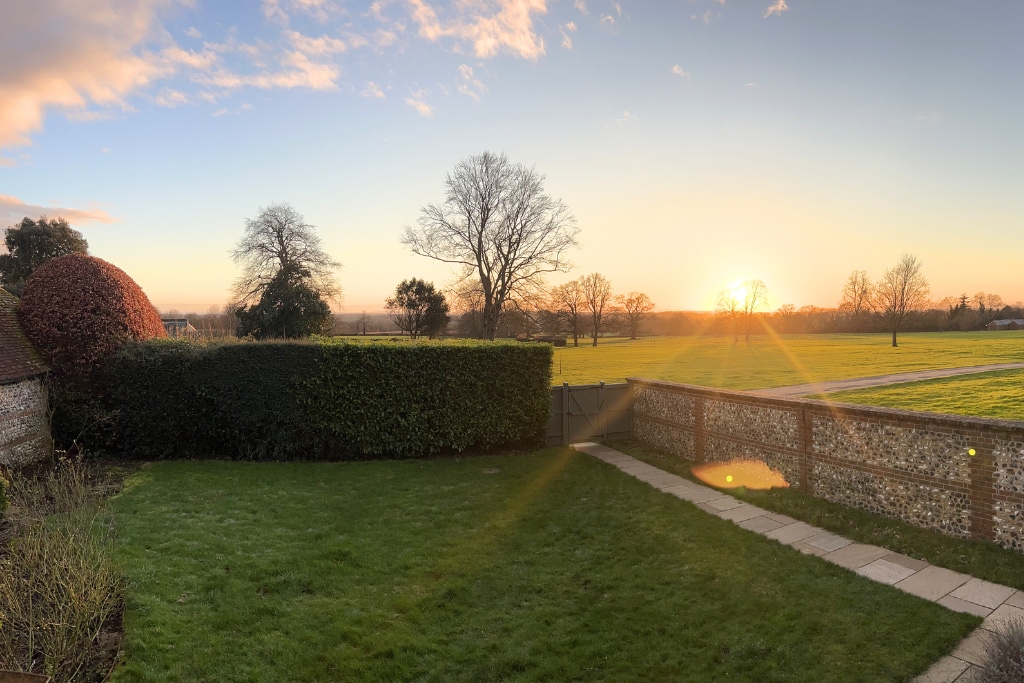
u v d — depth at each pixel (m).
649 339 86.56
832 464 9.47
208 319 51.88
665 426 14.05
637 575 7.06
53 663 4.50
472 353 13.95
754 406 11.15
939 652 5.15
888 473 8.55
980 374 28.12
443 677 5.00
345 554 7.54
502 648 5.46
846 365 37.53
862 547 7.71
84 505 7.74
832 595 6.30
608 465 12.74
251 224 47.47
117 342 13.39
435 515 9.29
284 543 7.82
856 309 75.69
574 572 7.18
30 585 5.24
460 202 40.41
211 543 7.59
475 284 41.28
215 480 10.96
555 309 70.75
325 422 13.17
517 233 40.34
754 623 5.82
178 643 5.23
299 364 13.20
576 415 15.28
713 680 4.95
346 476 11.71
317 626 5.72
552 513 9.41
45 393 12.89
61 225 35.72
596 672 5.11
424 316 67.75
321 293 48.66
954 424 7.64
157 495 9.76
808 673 4.96
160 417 13.13
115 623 5.51
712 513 9.27
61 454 12.38
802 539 8.07
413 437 13.59
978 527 7.37
